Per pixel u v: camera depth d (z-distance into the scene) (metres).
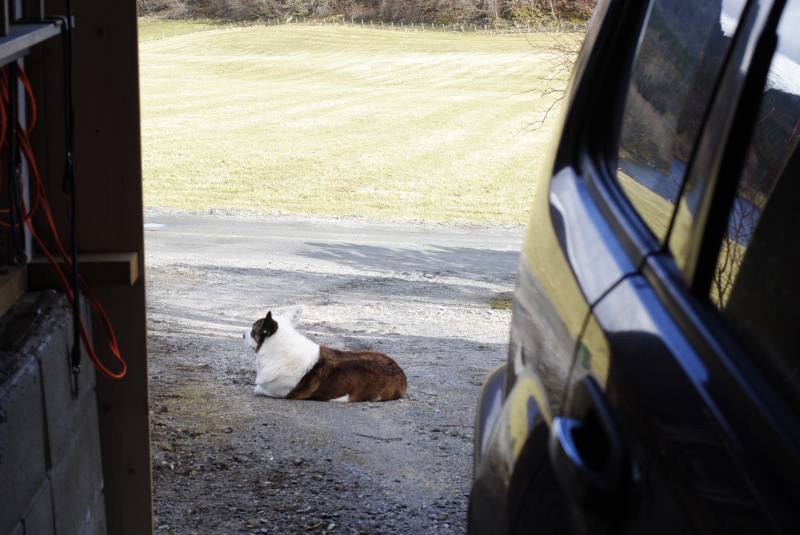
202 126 41.56
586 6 17.61
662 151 1.56
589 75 1.90
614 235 1.43
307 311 10.73
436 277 14.98
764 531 0.78
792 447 0.83
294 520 3.14
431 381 6.77
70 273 2.11
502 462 1.58
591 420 1.18
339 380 5.75
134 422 2.36
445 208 24.50
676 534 0.91
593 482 1.06
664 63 1.63
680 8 1.62
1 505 1.38
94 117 2.19
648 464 1.01
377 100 55.47
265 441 4.27
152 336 7.70
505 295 13.41
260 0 105.12
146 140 36.09
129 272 2.15
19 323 1.79
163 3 109.56
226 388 5.81
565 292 1.47
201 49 87.25
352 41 90.00
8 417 1.42
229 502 3.29
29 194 2.15
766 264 1.16
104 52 2.16
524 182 29.53
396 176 29.73
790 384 1.02
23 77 1.97
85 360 2.14
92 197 2.23
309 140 38.12
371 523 3.16
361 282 13.80
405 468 3.97
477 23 95.81
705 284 1.12
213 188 25.89
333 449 4.22
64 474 1.86
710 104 1.27
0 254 2.00
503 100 56.59
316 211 22.97
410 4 99.38
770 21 1.16
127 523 2.43
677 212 1.26
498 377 2.07
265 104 52.00
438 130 42.78
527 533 1.31
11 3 1.70
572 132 1.88
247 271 14.08
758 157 1.22
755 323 1.10
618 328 1.20
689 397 0.98
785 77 1.20
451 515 3.30
